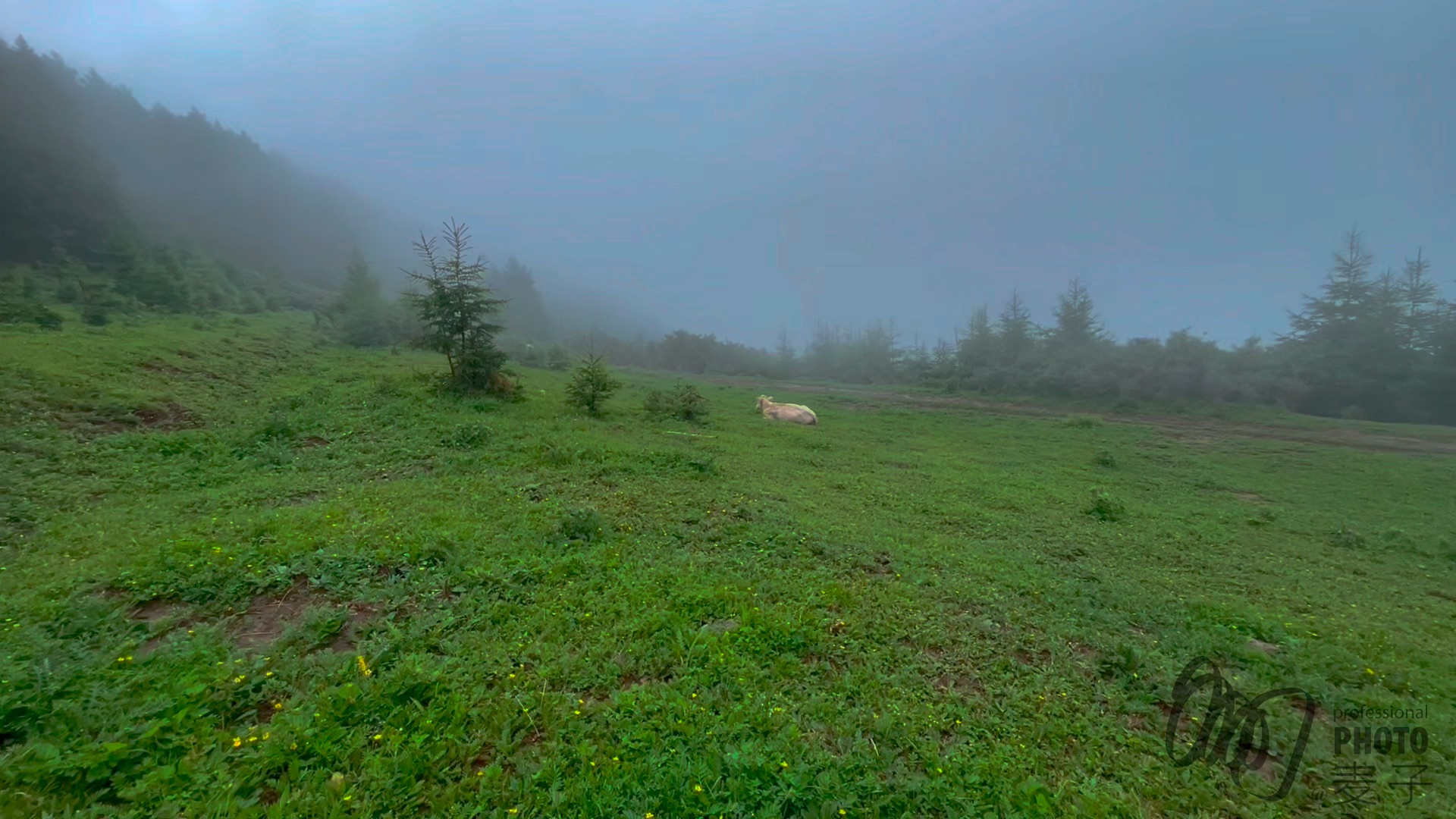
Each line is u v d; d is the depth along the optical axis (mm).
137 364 14242
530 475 10008
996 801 3580
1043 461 16859
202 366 15719
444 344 16016
